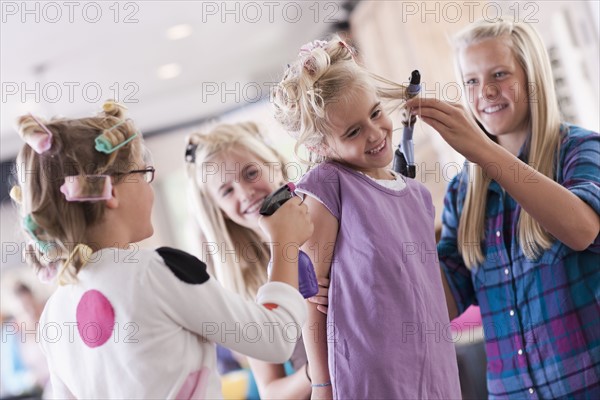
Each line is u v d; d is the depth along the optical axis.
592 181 1.77
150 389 1.35
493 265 1.97
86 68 6.56
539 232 1.84
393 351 1.48
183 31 6.16
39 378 5.95
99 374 1.40
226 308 1.37
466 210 2.01
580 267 1.84
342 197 1.55
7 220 8.03
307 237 1.48
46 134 1.42
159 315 1.36
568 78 3.08
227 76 8.42
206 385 1.40
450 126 1.64
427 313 1.53
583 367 1.83
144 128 10.29
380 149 1.56
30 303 6.10
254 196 2.23
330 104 1.52
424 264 1.59
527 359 1.91
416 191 1.67
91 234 1.44
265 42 7.26
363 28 6.20
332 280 1.55
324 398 1.60
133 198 1.48
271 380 2.18
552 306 1.86
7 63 5.85
